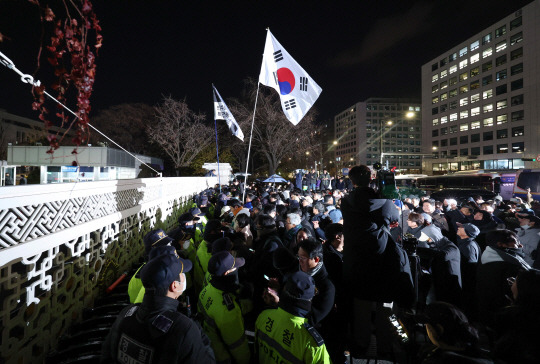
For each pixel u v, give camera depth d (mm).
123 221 5148
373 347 3184
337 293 3424
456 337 1798
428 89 82312
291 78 7578
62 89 1874
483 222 6371
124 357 1667
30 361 2791
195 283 4383
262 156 45094
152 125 42438
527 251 4809
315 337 2129
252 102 40250
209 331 2611
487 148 64375
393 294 3115
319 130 42469
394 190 3361
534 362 1762
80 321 3719
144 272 1733
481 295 3633
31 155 23109
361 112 120312
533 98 55344
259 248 4102
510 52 59406
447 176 23312
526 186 14633
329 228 3695
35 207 2834
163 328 1605
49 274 3072
